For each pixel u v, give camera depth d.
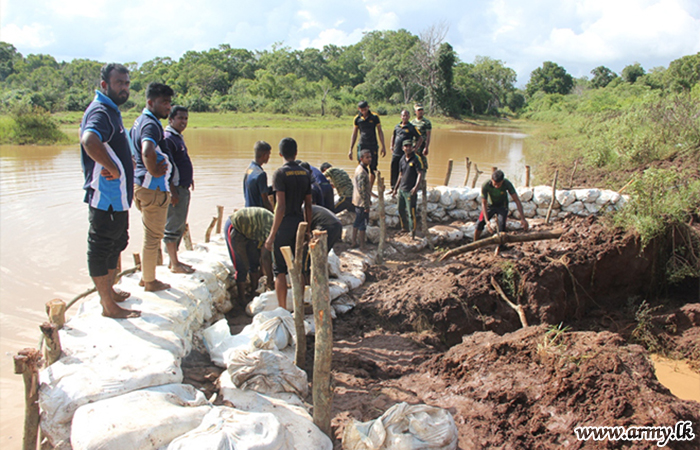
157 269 5.49
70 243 8.88
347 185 9.15
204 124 44.28
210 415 3.11
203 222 10.31
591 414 3.63
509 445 3.57
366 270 7.51
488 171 17.92
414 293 6.40
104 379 3.22
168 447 2.84
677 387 5.95
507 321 6.48
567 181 12.90
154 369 3.37
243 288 6.00
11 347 5.46
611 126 17.62
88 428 2.87
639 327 7.02
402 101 83.62
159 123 4.48
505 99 109.81
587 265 7.52
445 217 9.83
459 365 4.52
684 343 6.74
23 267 7.69
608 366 3.87
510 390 4.01
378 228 8.91
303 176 5.27
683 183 9.27
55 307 3.82
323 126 46.75
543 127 43.50
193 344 4.61
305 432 3.38
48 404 3.10
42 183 14.46
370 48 107.50
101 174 3.73
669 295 8.03
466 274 6.91
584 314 7.58
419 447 3.23
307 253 5.51
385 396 4.29
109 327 3.90
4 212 10.86
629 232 7.75
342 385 4.50
